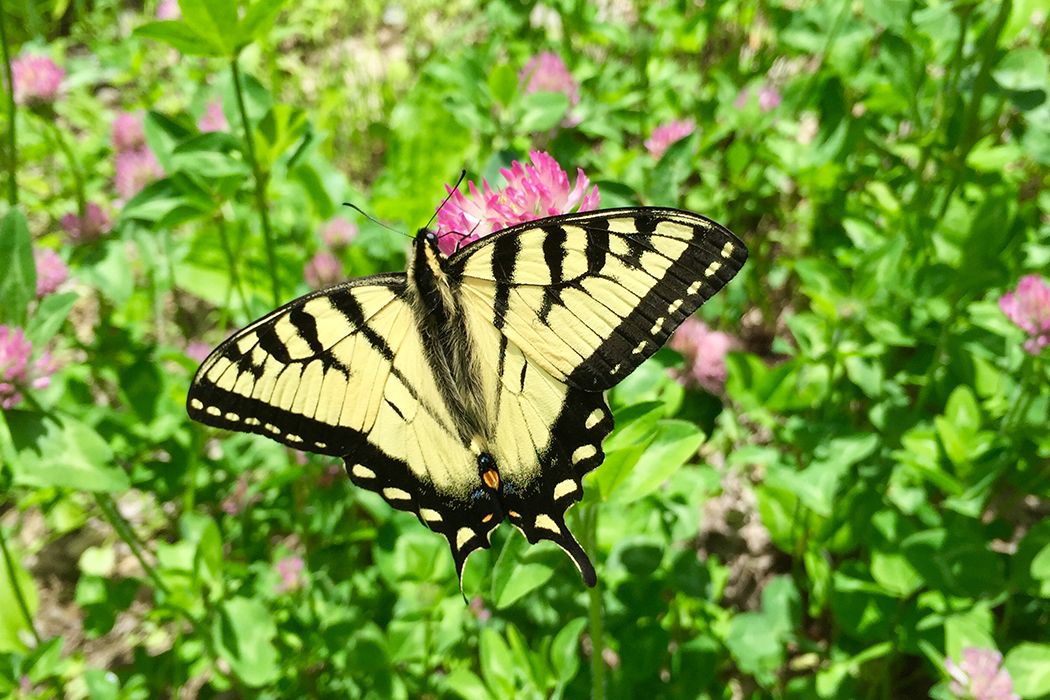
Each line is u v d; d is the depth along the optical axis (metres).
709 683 0.23
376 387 0.18
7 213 0.20
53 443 0.20
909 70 0.27
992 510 0.27
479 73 0.29
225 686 0.25
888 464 0.25
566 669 0.21
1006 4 0.25
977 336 0.24
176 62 0.45
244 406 0.17
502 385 0.18
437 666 0.26
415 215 0.30
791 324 0.25
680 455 0.18
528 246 0.17
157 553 0.24
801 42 0.31
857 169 0.31
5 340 0.20
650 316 0.17
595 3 0.43
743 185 0.31
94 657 0.29
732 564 0.28
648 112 0.34
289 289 0.30
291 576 0.26
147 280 0.33
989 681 0.20
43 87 0.30
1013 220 0.26
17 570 0.24
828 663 0.26
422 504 0.18
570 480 0.18
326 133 0.25
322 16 0.49
